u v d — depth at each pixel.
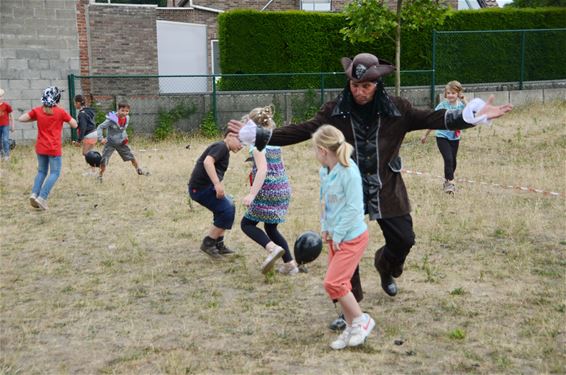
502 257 7.36
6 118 15.48
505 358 4.72
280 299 6.16
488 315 5.62
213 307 5.95
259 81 21.53
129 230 8.89
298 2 28.81
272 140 5.21
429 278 6.62
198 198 7.28
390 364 4.68
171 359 4.78
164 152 16.55
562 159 13.80
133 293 6.38
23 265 7.36
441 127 5.04
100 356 4.92
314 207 9.95
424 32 22.81
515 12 23.50
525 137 16.67
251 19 21.62
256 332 5.35
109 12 21.86
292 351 4.94
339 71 22.42
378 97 5.09
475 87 21.89
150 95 20.39
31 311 5.91
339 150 4.79
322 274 6.91
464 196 10.57
